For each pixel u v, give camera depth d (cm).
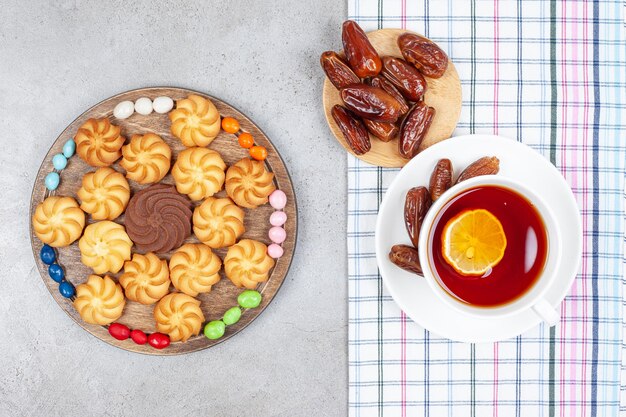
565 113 69
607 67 69
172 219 69
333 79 65
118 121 69
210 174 67
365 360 70
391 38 67
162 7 71
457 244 61
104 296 68
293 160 71
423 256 60
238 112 68
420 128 65
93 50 71
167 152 68
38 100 72
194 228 68
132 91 69
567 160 69
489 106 69
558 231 60
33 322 73
